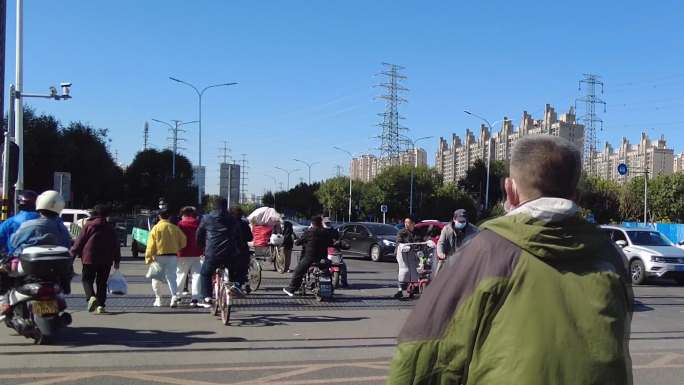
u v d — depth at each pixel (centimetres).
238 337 822
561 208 189
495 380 179
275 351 740
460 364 188
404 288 1243
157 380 598
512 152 214
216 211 991
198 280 1090
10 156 1384
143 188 7331
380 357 716
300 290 1305
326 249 1230
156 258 1068
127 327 879
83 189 4822
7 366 646
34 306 734
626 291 197
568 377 175
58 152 4325
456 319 188
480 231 200
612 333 182
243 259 1232
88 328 867
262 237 1688
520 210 194
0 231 787
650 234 1883
